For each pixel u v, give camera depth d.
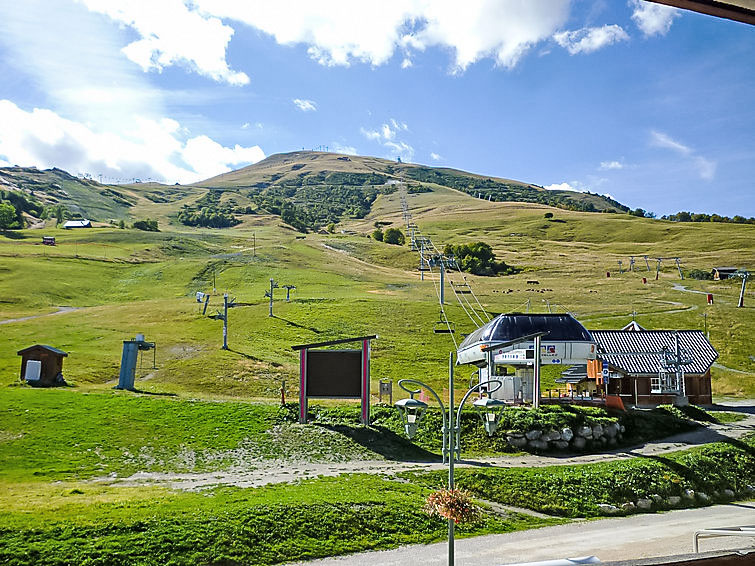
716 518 39.09
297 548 30.30
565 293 136.88
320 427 53.28
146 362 82.06
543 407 55.78
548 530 35.22
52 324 102.81
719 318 110.62
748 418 63.62
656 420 57.88
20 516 30.53
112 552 27.50
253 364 81.81
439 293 138.50
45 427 49.91
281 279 155.12
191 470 44.22
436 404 64.12
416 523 34.38
